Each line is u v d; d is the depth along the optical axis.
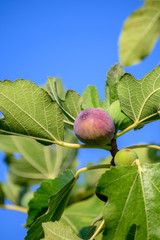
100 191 0.56
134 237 0.56
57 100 0.67
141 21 0.58
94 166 0.62
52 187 0.67
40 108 0.62
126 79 0.61
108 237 0.55
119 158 0.59
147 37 0.58
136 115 0.62
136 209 0.56
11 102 0.62
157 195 0.56
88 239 0.63
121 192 0.56
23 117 0.63
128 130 0.63
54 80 0.67
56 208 0.63
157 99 0.61
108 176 0.57
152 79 0.60
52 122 0.63
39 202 0.68
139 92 0.61
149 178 0.57
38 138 0.64
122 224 0.56
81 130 0.61
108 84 0.68
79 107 0.66
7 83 0.61
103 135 0.61
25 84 0.61
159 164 0.57
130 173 0.57
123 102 0.62
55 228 0.59
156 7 0.57
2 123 0.63
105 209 0.56
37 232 0.61
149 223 0.56
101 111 0.62
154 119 0.63
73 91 0.65
